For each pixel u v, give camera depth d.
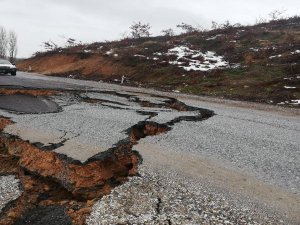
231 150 10.18
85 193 8.18
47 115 13.50
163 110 15.15
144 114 13.87
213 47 36.44
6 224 6.93
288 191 7.77
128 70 33.00
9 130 11.45
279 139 11.43
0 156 10.17
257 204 7.20
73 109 14.84
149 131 12.23
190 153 9.84
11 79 23.80
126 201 7.34
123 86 26.16
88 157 9.16
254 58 29.97
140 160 9.24
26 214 7.29
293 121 14.66
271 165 9.16
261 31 38.38
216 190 7.75
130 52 37.66
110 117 13.16
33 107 15.16
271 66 26.98
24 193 8.05
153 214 6.84
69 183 8.50
